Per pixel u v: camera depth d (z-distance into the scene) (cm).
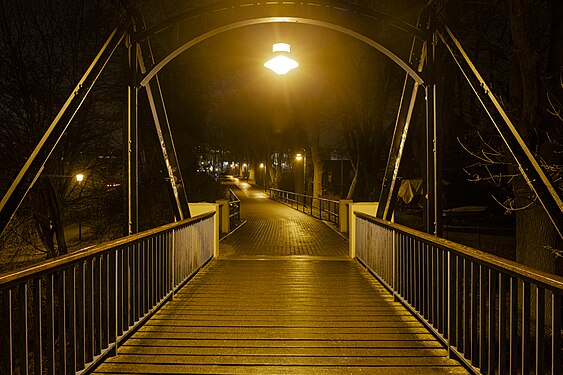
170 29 700
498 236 1833
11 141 1074
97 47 1141
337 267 930
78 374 373
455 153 1967
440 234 653
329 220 2055
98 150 1291
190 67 1856
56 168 1088
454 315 443
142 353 455
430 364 432
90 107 1199
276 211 2664
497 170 1345
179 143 1931
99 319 418
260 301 657
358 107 2245
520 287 849
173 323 552
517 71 841
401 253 634
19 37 1084
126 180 630
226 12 667
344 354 456
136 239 494
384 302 654
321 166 2930
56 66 1115
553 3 814
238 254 1134
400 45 1465
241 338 500
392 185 768
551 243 803
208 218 990
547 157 791
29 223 1162
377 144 2227
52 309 338
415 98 701
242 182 6975
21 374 305
